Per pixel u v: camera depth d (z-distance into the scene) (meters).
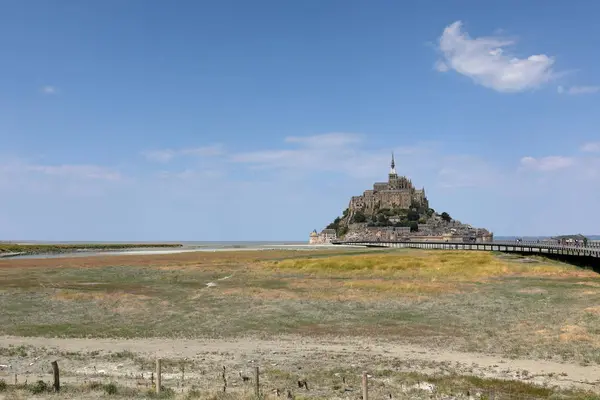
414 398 23.55
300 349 36.44
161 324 46.47
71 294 62.53
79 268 103.31
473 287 68.44
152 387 24.30
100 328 44.81
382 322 46.50
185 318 49.06
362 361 32.50
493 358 32.88
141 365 31.14
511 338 38.53
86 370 29.69
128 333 42.78
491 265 93.38
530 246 124.06
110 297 61.00
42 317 49.53
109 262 122.38
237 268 100.88
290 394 23.36
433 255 120.31
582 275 81.56
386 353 34.97
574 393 24.66
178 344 38.41
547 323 43.59
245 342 39.16
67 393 23.00
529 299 57.72
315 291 65.81
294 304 56.16
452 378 27.53
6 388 23.64
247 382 26.47
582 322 43.03
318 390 25.20
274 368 30.56
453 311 51.19
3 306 55.19
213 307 54.81
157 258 138.75
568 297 58.47
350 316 49.38
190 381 26.75
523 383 26.52
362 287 68.88
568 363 31.09
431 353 34.75
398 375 28.33
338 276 85.19
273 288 69.69
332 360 32.84
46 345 37.84
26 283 76.38
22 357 33.38
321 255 140.75
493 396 23.98
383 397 23.70
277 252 170.25
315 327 44.88
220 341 39.59
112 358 33.25
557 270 86.56
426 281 75.88
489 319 46.72
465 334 40.94
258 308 53.91
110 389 23.48
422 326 44.53
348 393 24.55
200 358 33.53
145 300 59.16
